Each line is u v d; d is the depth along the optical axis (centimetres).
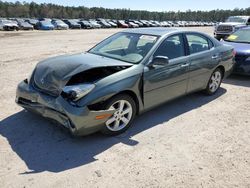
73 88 354
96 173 312
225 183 300
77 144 374
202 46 546
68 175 307
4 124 427
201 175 312
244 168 328
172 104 541
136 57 433
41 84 393
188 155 354
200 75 536
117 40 502
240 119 475
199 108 523
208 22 8438
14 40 1914
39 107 387
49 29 3812
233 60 638
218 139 400
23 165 323
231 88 670
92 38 2208
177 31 496
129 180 301
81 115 344
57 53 1224
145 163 334
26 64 909
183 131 423
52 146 367
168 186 293
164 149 368
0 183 289
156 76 432
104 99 364
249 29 884
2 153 346
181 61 478
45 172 311
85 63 399
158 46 446
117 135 402
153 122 453
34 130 410
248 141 397
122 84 382
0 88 612
